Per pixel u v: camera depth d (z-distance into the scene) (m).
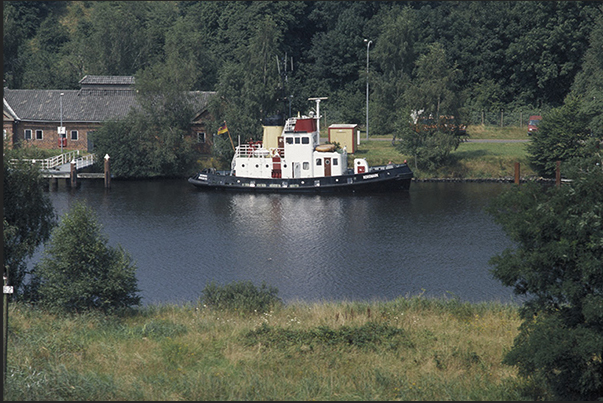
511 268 71.69
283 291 138.38
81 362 75.75
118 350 80.75
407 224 198.12
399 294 135.12
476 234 184.00
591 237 67.38
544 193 74.56
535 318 78.31
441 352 82.19
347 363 78.44
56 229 102.62
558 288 68.88
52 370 71.25
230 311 105.50
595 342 65.44
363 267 155.12
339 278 147.12
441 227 193.12
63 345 80.75
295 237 186.25
